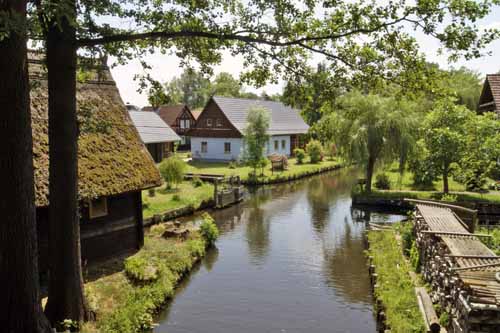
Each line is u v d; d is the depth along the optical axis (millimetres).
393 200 20672
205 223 14984
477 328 6203
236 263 13094
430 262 9805
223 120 38031
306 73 8281
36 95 11344
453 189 22562
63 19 6750
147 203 18656
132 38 7238
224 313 9641
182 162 23578
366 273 12188
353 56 7723
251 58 8352
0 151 5449
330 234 16359
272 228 17359
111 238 11945
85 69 8719
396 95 8109
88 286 9289
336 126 22359
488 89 25125
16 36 5301
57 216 7426
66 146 7289
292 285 11320
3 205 5500
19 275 5625
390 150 21438
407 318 8297
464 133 18797
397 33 7234
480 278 6816
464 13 6586
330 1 7332
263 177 28797
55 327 7262
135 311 8703
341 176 32656
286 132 41500
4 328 5590
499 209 18031
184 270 11969
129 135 13234
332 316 9508
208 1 8008
